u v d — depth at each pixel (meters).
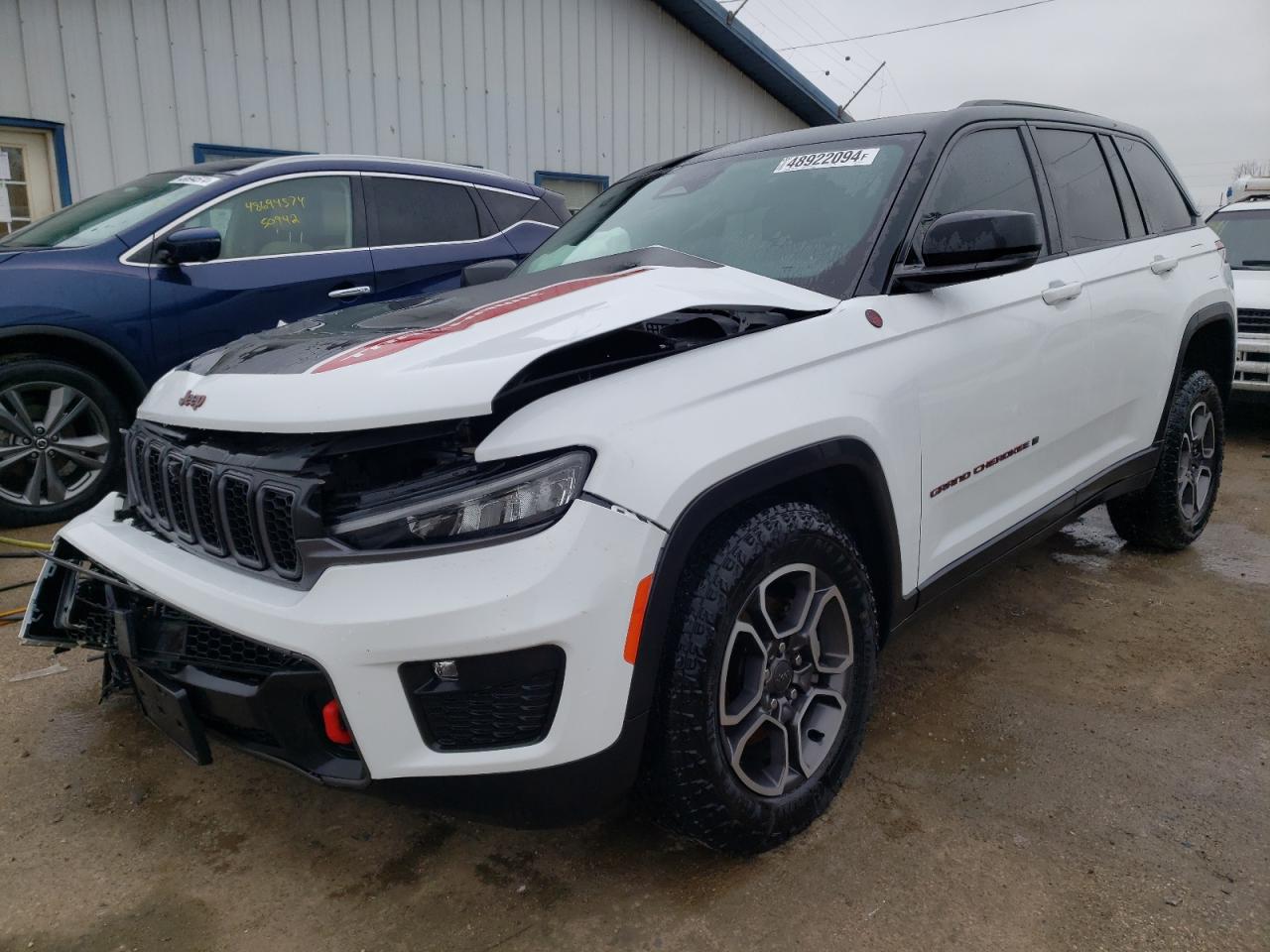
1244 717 2.82
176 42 8.55
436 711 1.73
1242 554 4.34
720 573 1.91
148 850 2.22
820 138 3.06
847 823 2.29
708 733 1.89
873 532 2.34
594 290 2.18
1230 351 4.28
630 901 2.03
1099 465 3.39
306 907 2.03
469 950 1.89
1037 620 3.58
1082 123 3.63
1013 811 2.34
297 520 1.75
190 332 4.68
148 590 2.01
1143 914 1.97
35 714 2.84
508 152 10.98
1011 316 2.78
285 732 1.81
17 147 8.05
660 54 12.38
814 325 2.22
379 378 1.81
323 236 5.24
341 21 9.48
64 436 4.46
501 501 1.68
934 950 1.88
